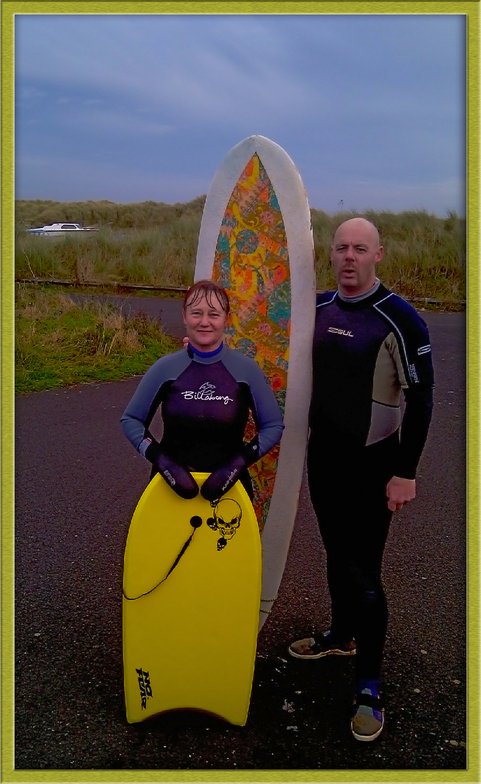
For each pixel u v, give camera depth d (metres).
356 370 2.45
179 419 2.37
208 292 2.33
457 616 3.15
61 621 3.08
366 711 2.40
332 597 2.79
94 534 3.92
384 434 2.48
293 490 2.89
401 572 3.54
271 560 2.94
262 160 2.91
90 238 14.15
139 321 8.86
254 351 2.99
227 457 2.41
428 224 13.66
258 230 2.94
